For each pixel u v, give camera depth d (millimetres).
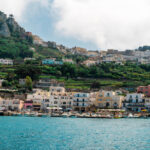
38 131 106438
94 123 136750
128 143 85250
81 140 89188
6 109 199250
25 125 123812
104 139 91500
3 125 121750
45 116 174875
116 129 115375
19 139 88812
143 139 92312
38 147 77938
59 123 134625
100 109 185000
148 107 194500
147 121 149750
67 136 96250
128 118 168750
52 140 88312
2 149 74875
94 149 76688
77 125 127438
